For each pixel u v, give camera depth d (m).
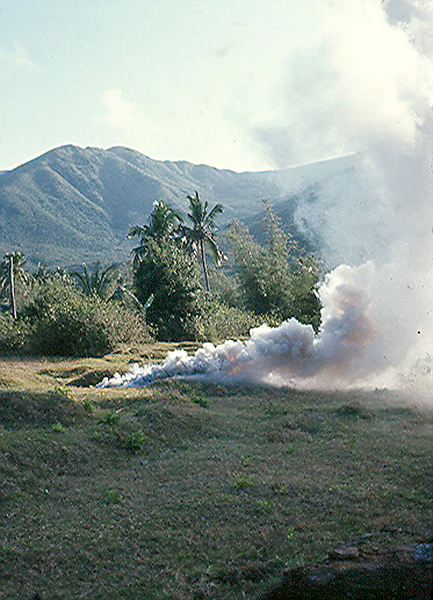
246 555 6.80
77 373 18.23
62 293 27.59
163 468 9.55
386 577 5.83
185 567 6.61
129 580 6.38
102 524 7.58
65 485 8.81
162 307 32.69
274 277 43.66
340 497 8.22
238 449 10.41
